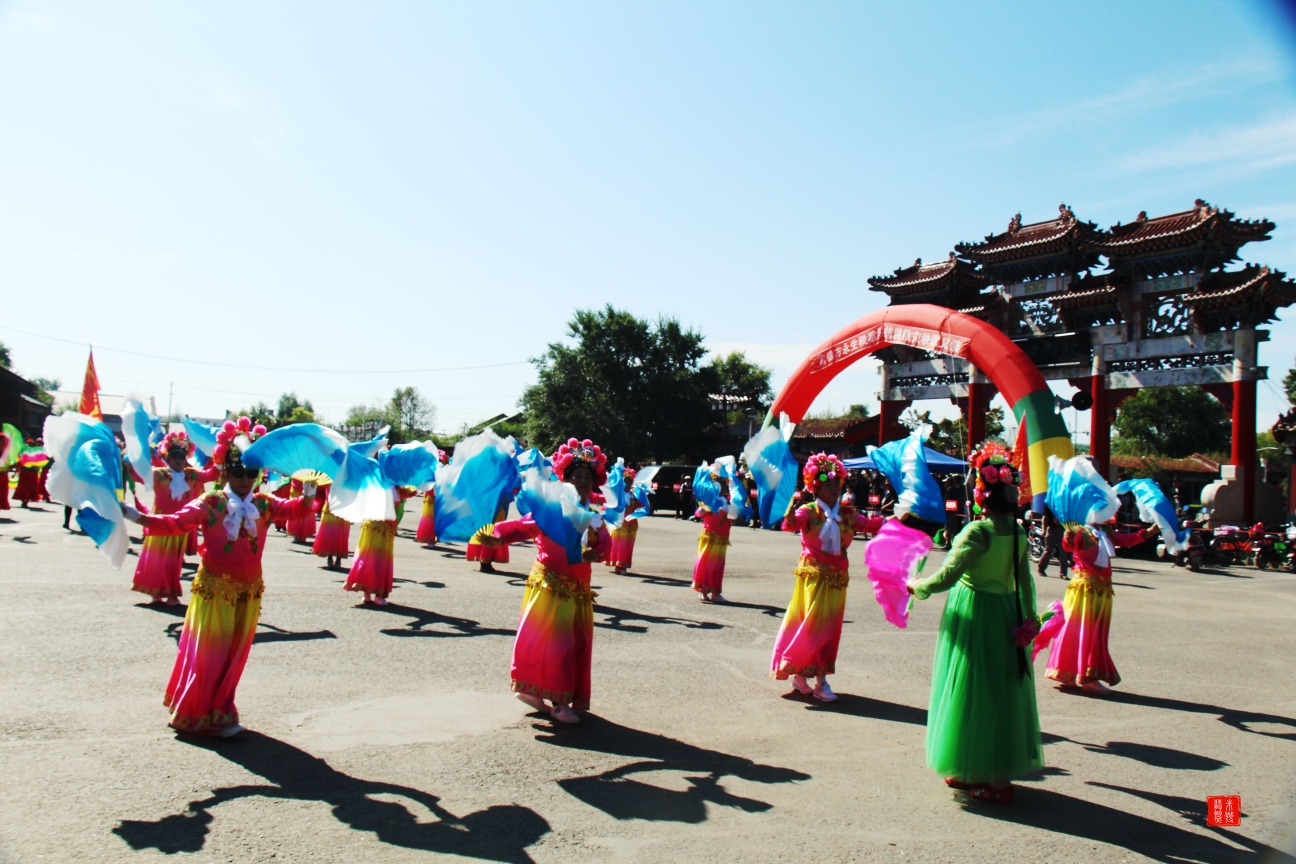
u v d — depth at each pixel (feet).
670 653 26.37
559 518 18.21
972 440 96.17
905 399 106.32
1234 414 77.51
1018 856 12.93
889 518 19.94
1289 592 52.21
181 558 29.68
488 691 20.89
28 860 11.14
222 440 17.84
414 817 13.30
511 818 13.47
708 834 13.21
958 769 15.03
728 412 183.62
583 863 12.02
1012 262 94.38
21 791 13.41
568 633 18.58
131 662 21.54
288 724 17.53
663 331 168.55
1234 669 28.14
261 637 25.26
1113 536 25.76
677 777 15.69
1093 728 20.56
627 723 18.94
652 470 49.39
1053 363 91.30
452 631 27.68
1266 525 76.89
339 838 12.39
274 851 11.85
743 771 16.19
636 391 164.25
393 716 18.45
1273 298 75.20
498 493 19.85
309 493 18.75
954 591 15.97
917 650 28.86
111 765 14.73
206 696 16.30
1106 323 87.56
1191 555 64.49
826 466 22.12
